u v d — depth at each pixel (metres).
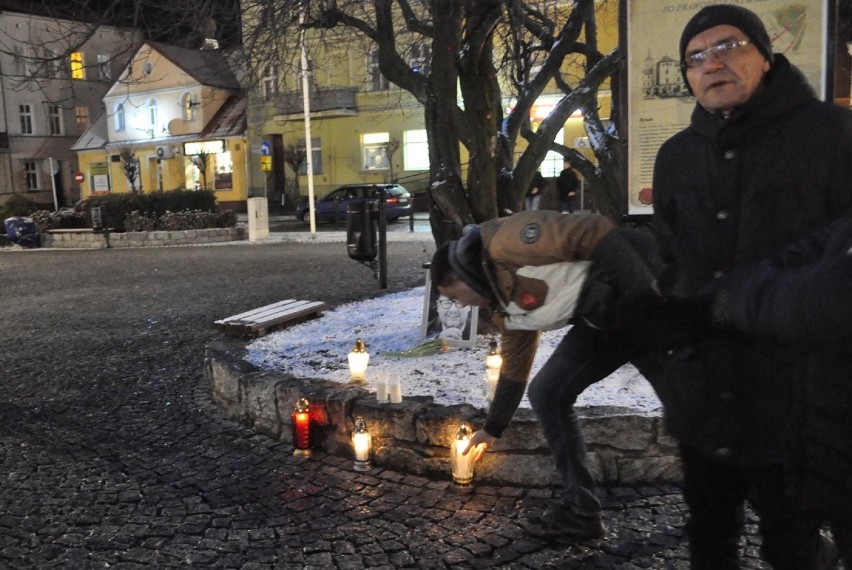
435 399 4.41
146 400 5.80
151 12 6.40
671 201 2.11
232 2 6.89
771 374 1.83
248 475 4.19
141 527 3.59
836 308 1.26
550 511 3.30
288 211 35.69
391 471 4.13
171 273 14.28
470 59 6.03
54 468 4.43
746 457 1.92
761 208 1.88
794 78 1.89
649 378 2.35
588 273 2.38
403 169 33.22
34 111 46.53
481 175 6.16
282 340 6.32
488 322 6.03
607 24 14.82
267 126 35.41
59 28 6.07
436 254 2.83
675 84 4.34
